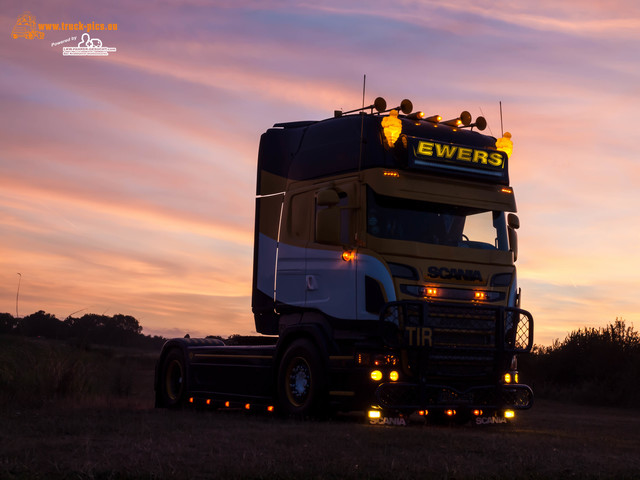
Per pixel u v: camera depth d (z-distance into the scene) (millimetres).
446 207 12430
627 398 21328
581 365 25469
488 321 12141
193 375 15398
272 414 13508
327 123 13211
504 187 13117
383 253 11727
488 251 12500
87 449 7445
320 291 12469
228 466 6625
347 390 11789
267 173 14109
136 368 24609
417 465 6980
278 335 13461
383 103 12570
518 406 12328
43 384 16312
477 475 6570
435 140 12523
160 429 9977
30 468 6379
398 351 11586
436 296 11844
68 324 18797
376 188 11938
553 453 8227
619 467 7422
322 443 8531
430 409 11625
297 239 13109
